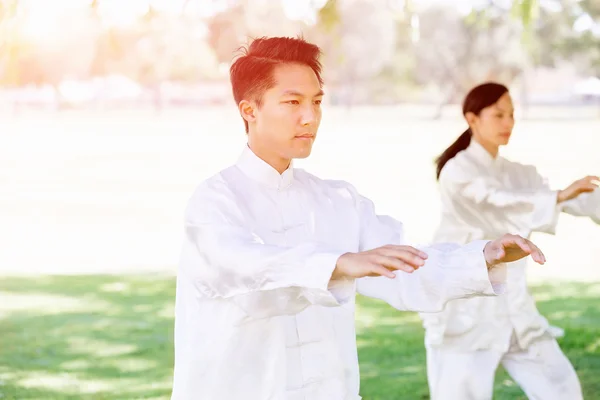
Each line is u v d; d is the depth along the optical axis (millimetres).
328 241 2916
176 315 2854
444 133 49094
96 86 90875
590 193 4703
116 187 25875
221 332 2705
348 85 75250
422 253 2279
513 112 5172
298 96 2730
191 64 73750
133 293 11125
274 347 2717
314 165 31047
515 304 4836
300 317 2762
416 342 8312
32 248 15281
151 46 70500
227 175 2855
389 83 78312
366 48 70812
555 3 56656
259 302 2617
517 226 4836
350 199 3006
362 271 2287
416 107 89125
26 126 60812
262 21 58125
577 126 53281
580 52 58719
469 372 4793
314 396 2775
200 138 46906
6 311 10109
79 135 51250
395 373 7270
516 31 58781
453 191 5098
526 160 29781
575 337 8289
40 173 30578
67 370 7551
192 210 2754
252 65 2750
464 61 65750
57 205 21781
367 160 32906
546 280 11609
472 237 5078
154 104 82438
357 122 63438
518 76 68688
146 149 40219
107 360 7891
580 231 16234
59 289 11469
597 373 7082
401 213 18688
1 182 27703
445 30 66375
